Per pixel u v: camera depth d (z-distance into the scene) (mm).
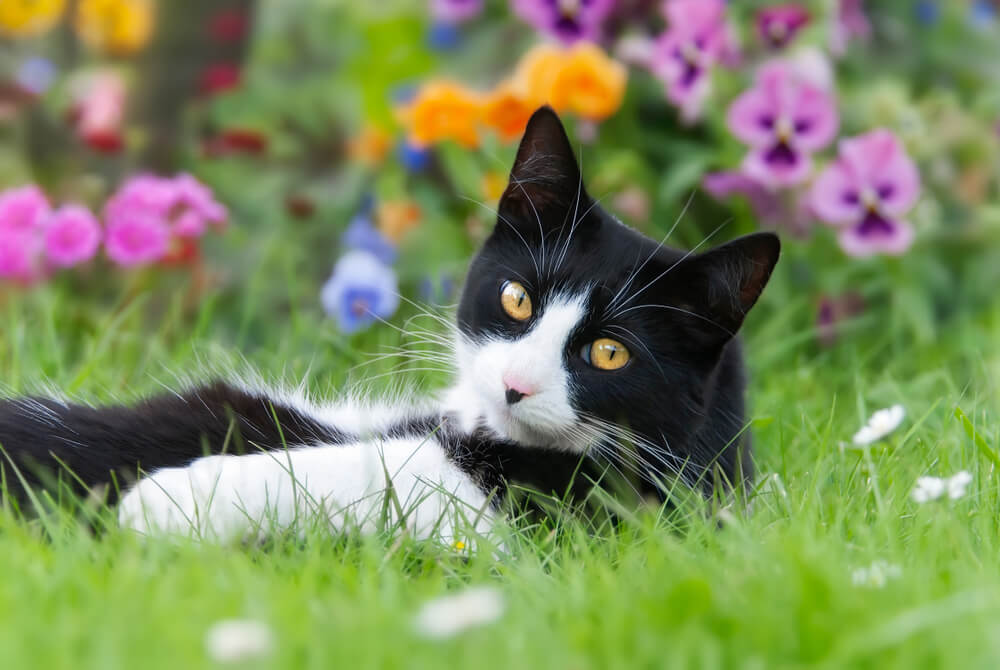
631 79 5359
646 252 2969
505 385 2852
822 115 4727
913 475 3004
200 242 5223
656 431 2900
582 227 3035
